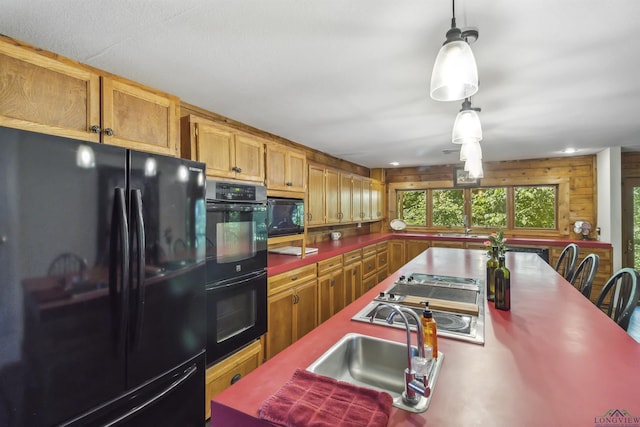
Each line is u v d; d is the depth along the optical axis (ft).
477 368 3.31
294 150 9.63
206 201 6.23
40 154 3.53
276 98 7.34
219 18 4.21
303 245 10.00
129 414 4.40
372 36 4.69
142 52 5.14
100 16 4.13
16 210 3.35
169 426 5.01
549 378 3.09
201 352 5.66
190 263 5.42
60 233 3.70
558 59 5.42
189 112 7.82
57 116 4.55
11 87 4.10
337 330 4.35
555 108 8.03
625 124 9.48
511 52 5.17
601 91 6.88
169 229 5.01
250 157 7.85
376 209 18.88
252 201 7.47
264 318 7.83
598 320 4.71
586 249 13.83
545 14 4.15
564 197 15.48
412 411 2.62
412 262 9.87
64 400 3.74
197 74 6.02
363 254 14.56
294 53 5.21
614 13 4.12
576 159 15.29
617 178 13.07
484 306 5.40
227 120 8.98
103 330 4.09
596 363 3.39
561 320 4.73
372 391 2.80
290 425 2.41
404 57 5.34
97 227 4.04
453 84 3.39
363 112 8.38
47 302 3.59
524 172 16.31
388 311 5.08
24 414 3.42
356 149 13.48
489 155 15.15
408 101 7.53
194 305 5.50
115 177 4.25
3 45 4.04
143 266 4.46
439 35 4.66
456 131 5.61
